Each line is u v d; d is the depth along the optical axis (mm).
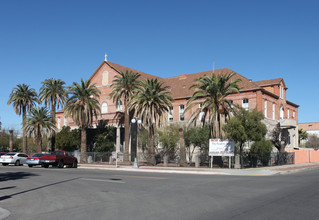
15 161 37906
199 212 9164
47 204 10859
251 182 17250
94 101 41875
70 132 47375
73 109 41125
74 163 34125
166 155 36875
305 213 8906
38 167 34312
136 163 31859
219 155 29281
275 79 47938
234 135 29000
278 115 45969
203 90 30641
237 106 31125
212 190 13836
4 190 14344
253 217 8438
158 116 35344
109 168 32281
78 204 10805
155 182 17484
